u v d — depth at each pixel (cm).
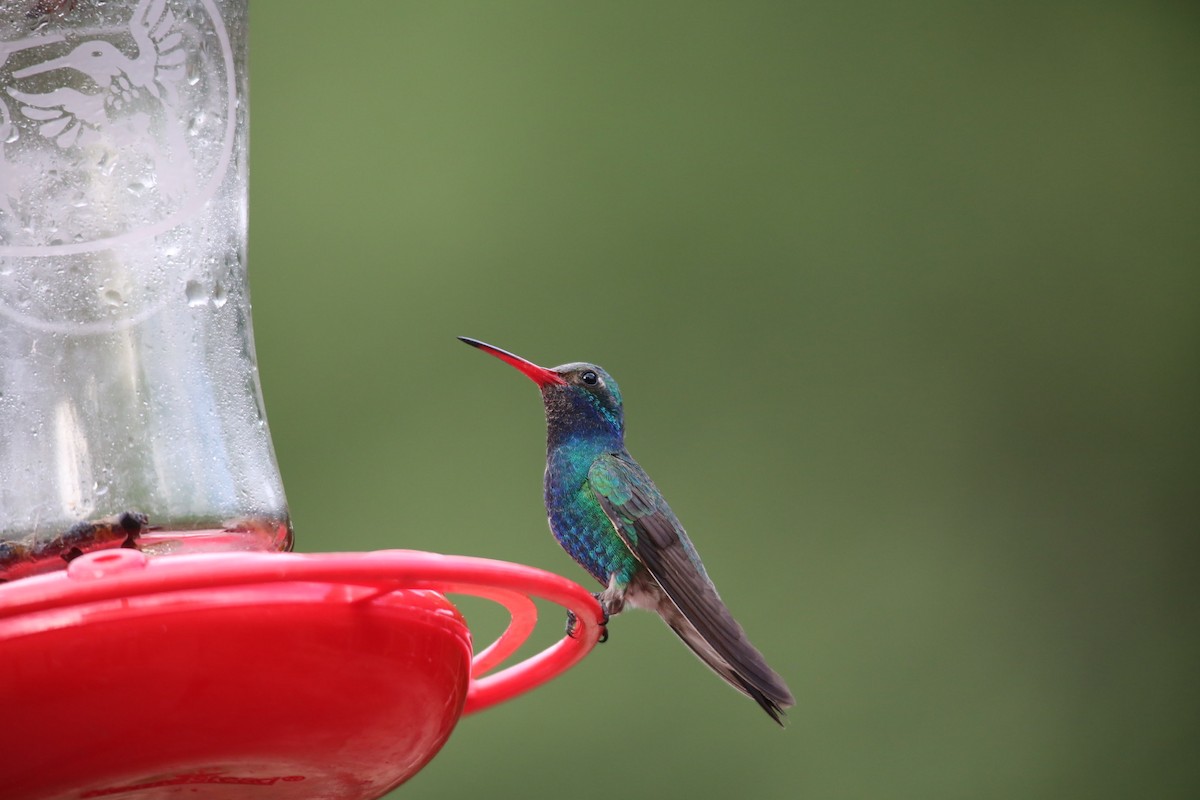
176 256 478
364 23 1169
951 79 1206
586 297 1112
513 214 1124
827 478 1094
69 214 467
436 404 1055
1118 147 1191
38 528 434
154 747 380
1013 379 1140
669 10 1212
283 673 379
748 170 1169
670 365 1111
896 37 1210
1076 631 1074
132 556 374
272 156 1116
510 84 1174
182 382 465
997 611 1052
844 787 996
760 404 1105
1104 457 1112
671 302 1123
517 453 1045
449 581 392
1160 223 1171
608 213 1141
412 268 1101
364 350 1074
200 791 409
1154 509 1100
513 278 1109
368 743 408
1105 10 1220
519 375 1069
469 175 1120
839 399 1120
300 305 1079
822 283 1140
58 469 441
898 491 1100
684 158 1173
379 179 1127
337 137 1130
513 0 1185
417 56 1154
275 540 470
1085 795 1016
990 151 1191
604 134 1157
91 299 460
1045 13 1230
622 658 1016
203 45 502
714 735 1002
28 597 364
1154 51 1211
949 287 1152
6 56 471
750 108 1174
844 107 1212
